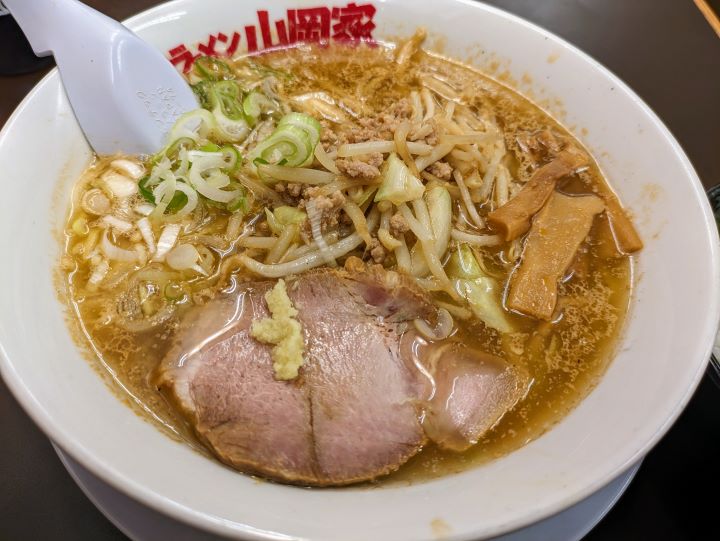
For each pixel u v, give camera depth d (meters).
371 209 0.22
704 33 0.32
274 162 0.22
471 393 0.19
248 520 0.13
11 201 0.19
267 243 0.21
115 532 0.18
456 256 0.22
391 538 0.13
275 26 0.26
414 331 0.20
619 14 0.33
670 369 0.17
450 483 0.16
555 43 0.25
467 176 0.23
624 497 0.19
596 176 0.23
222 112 0.24
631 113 0.23
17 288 0.17
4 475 0.18
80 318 0.19
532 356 0.20
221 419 0.18
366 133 0.23
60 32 0.22
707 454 0.19
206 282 0.21
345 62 0.27
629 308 0.20
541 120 0.25
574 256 0.22
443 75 0.27
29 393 0.15
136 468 0.14
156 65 0.23
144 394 0.18
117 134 0.23
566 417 0.18
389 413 0.18
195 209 0.22
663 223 0.21
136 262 0.21
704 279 0.18
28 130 0.20
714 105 0.29
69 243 0.21
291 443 0.18
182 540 0.16
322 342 0.19
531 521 0.14
